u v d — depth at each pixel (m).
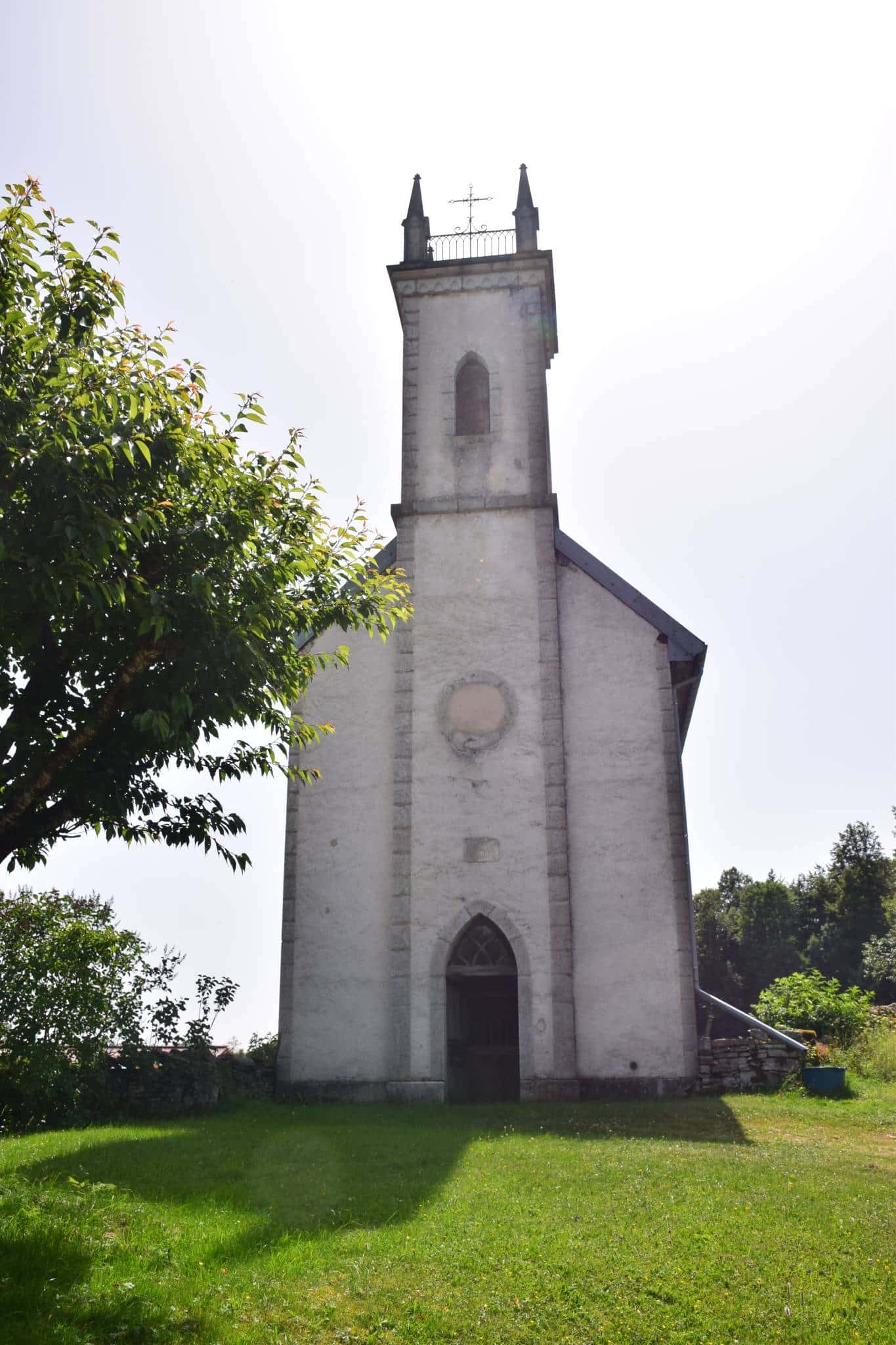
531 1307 7.14
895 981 52.50
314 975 19.44
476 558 21.23
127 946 16.75
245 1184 10.18
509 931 19.08
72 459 8.95
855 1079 18.92
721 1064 18.22
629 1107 16.58
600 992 18.72
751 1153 12.16
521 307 22.75
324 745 20.52
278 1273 7.56
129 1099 16.25
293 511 11.62
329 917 19.67
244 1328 6.70
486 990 21.05
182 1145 12.48
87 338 10.01
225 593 10.36
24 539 8.80
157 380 10.29
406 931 19.33
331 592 12.08
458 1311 7.04
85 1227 8.16
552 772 19.75
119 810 10.33
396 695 20.61
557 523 21.69
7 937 15.66
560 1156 11.83
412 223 23.81
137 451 10.00
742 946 61.59
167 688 10.02
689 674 20.84
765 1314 7.07
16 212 9.33
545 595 20.80
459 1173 10.87
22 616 9.30
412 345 22.77
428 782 20.03
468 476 21.78
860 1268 7.87
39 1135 13.71
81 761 10.18
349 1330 6.77
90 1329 6.45
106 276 9.91
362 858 19.89
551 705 20.12
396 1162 11.45
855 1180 10.73
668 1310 7.14
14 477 8.79
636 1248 8.22
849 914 60.62
